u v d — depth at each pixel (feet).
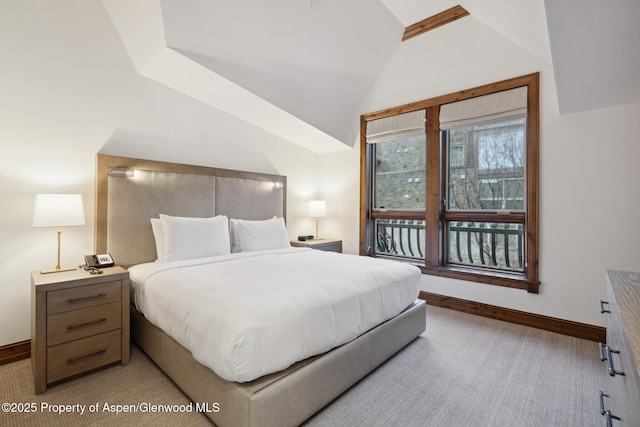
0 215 6.99
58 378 5.95
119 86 8.74
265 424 4.27
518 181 9.88
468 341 8.14
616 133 7.98
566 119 8.66
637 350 2.35
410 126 12.00
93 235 8.34
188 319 5.15
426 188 11.56
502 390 5.93
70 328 6.09
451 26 10.71
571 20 5.80
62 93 7.77
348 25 9.69
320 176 15.08
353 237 13.93
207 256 9.21
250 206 12.02
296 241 13.50
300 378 4.78
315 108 12.00
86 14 8.09
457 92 10.68
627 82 7.06
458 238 11.36
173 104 9.93
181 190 9.93
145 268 7.72
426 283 11.57
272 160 13.06
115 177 8.54
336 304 5.58
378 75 12.66
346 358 5.67
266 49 8.94
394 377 6.38
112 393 5.76
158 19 7.08
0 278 7.00
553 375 6.46
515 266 10.17
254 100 10.31
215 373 4.71
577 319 8.52
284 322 4.67
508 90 9.71
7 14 6.98
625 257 7.90
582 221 8.45
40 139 7.47
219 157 11.21
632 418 2.34
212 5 7.19
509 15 7.52
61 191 7.80
